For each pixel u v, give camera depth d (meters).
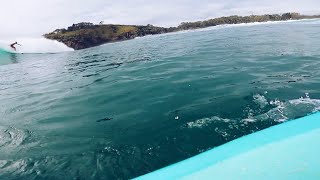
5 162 3.94
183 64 8.38
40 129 4.88
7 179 3.56
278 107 4.78
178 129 4.34
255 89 5.63
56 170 3.66
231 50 9.80
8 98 6.98
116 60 10.42
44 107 5.97
